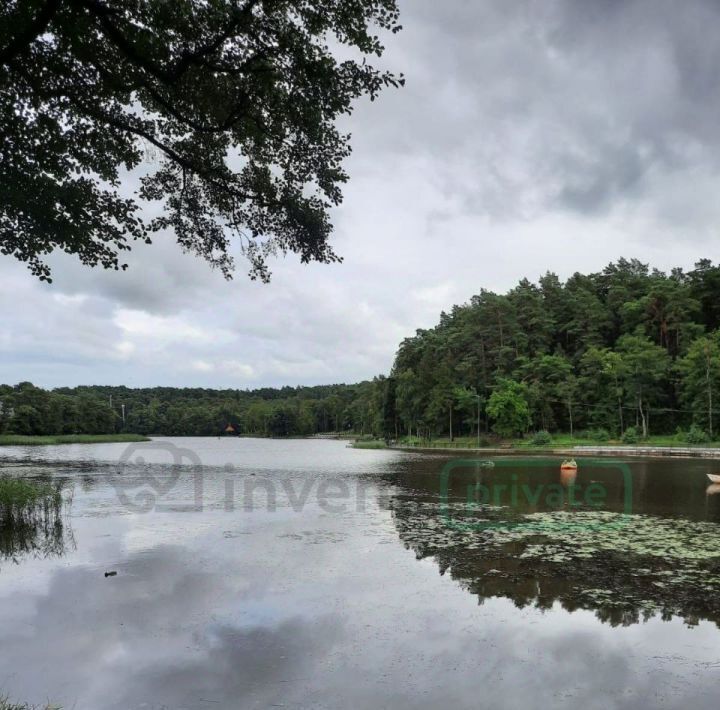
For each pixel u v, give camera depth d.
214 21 5.84
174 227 8.50
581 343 87.56
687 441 61.00
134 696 5.94
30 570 10.78
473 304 102.50
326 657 6.87
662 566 10.92
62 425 100.50
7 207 6.82
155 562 11.27
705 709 5.68
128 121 7.40
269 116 7.21
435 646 7.20
